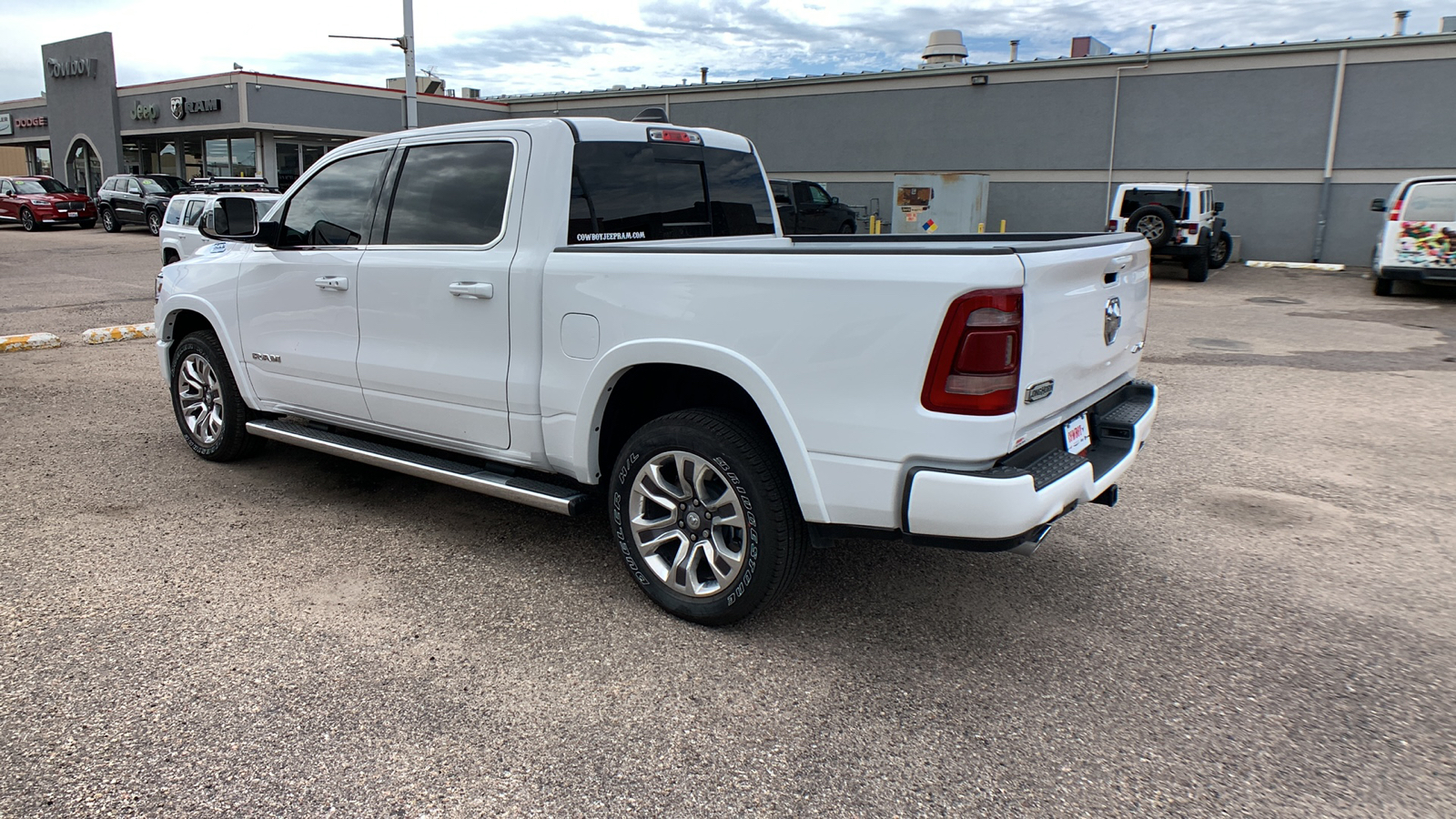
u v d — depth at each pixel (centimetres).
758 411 349
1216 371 865
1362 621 357
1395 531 454
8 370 812
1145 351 973
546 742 273
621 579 390
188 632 334
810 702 297
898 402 285
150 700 290
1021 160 2211
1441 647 336
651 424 345
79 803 241
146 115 3091
